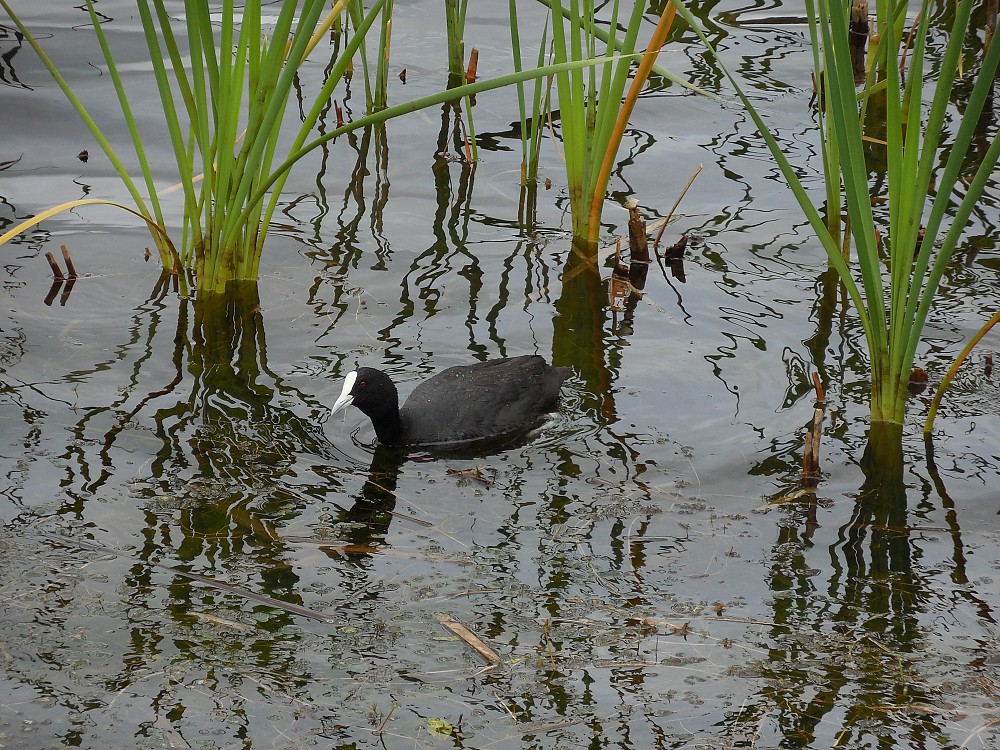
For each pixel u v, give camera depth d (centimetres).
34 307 1382
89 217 1603
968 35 2206
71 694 834
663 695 859
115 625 904
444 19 2317
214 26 2077
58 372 1256
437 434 1213
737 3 2391
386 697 847
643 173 1792
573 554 1017
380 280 1489
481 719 830
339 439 1200
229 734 805
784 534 1048
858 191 1075
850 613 948
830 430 1204
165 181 1705
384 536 1038
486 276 1510
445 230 1623
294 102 1952
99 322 1364
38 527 1011
